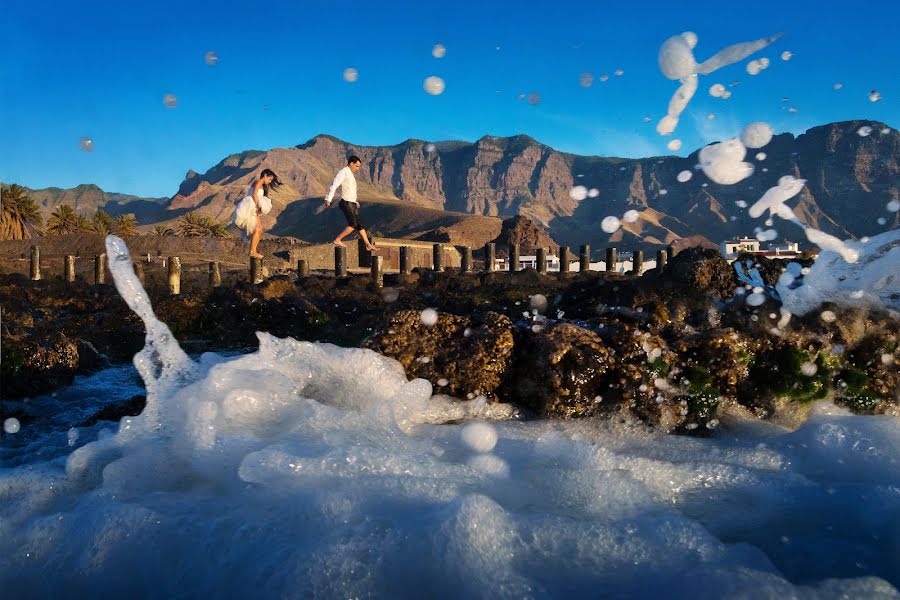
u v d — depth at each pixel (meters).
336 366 3.84
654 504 2.56
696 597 1.83
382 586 1.93
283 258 37.69
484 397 3.99
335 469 2.62
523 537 2.16
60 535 2.40
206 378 3.46
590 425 3.72
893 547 2.24
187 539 2.27
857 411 3.98
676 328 4.25
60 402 4.75
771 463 3.11
